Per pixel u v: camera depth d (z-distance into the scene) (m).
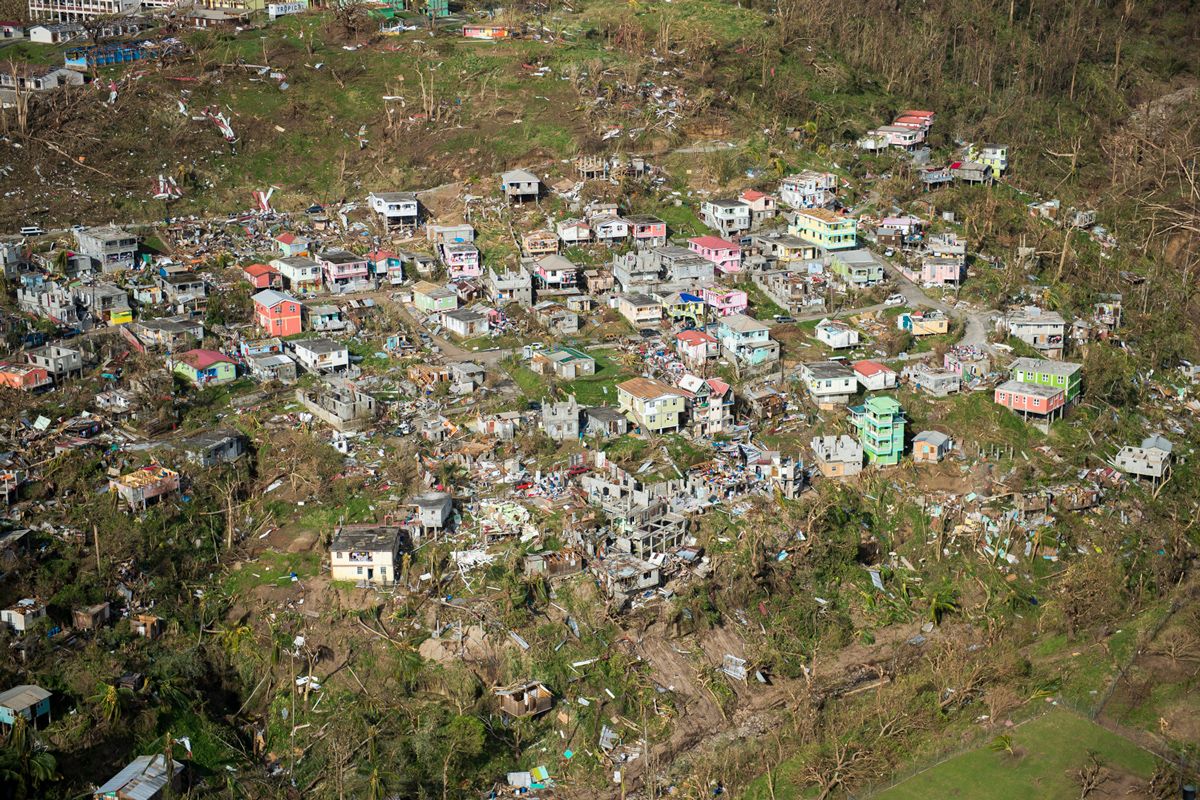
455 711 105.06
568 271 166.38
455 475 128.12
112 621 111.25
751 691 111.50
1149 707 107.88
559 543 118.94
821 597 120.12
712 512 125.81
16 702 98.19
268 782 100.44
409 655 108.88
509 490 126.25
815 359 151.38
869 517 128.62
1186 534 130.00
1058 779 100.25
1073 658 114.38
